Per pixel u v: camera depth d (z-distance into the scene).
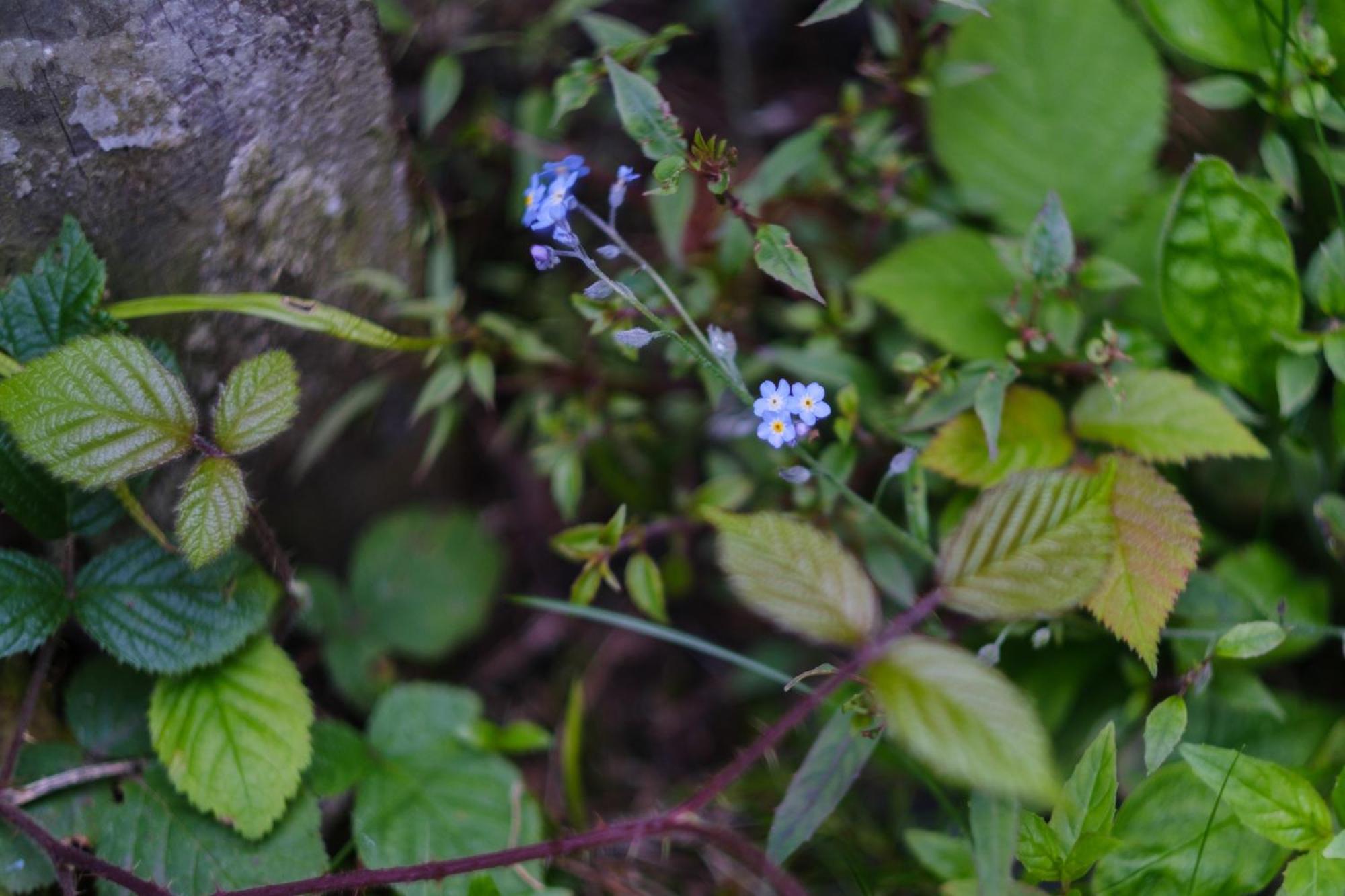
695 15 0.93
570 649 0.90
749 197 0.82
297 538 0.86
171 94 0.77
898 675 0.72
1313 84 0.80
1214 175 0.78
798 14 0.93
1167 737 0.75
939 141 0.84
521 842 0.80
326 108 0.79
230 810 0.78
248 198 0.79
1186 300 0.80
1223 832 0.76
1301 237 0.83
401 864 0.79
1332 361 0.78
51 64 0.76
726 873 0.82
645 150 0.78
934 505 0.83
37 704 0.80
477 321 0.84
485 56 0.89
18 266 0.77
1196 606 0.79
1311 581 0.81
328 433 0.83
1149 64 0.83
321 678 0.87
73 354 0.74
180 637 0.78
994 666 0.80
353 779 0.80
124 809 0.78
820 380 0.84
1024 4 0.83
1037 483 0.74
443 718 0.82
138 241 0.78
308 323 0.78
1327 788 0.78
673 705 0.89
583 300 0.80
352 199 0.80
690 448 0.88
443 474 0.90
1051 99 0.83
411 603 0.88
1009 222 0.84
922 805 0.84
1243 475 0.82
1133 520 0.77
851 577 0.73
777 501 0.84
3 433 0.77
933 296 0.82
